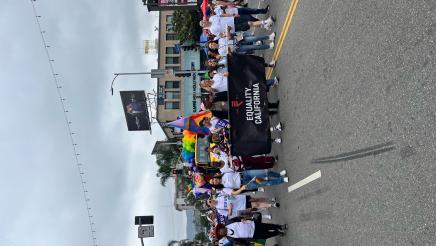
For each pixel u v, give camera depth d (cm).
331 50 688
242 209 1019
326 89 705
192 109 4159
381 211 514
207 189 1212
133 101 2936
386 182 506
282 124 984
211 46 1157
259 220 1014
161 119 4647
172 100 4684
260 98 948
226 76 961
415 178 452
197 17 3625
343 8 643
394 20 499
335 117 664
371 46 551
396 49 493
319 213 727
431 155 430
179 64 4988
